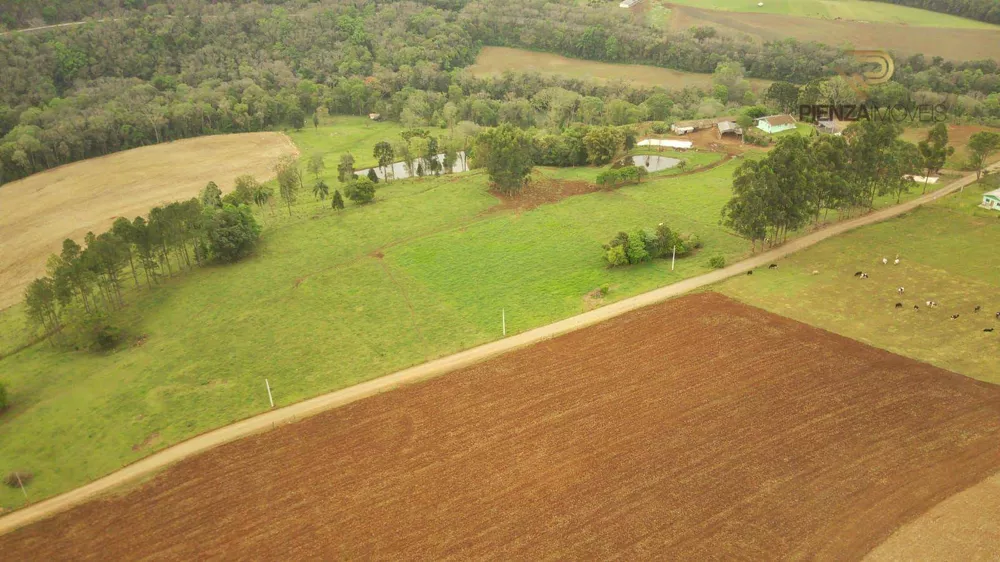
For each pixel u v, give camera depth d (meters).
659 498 65.62
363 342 96.44
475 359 90.75
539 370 87.44
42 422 83.38
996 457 68.44
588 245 123.31
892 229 124.25
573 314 100.56
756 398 79.50
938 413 75.38
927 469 67.44
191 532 65.19
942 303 98.25
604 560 59.25
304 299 109.12
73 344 100.06
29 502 70.88
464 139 193.50
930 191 144.00
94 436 80.38
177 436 79.31
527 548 60.91
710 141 186.25
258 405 84.06
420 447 74.75
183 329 102.38
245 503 68.38
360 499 67.88
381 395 84.44
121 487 71.94
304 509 67.06
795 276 108.38
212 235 120.00
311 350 95.19
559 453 72.44
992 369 82.94
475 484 68.88
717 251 118.38
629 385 83.25
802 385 81.44
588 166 175.12
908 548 58.84
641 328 95.81
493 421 78.25
